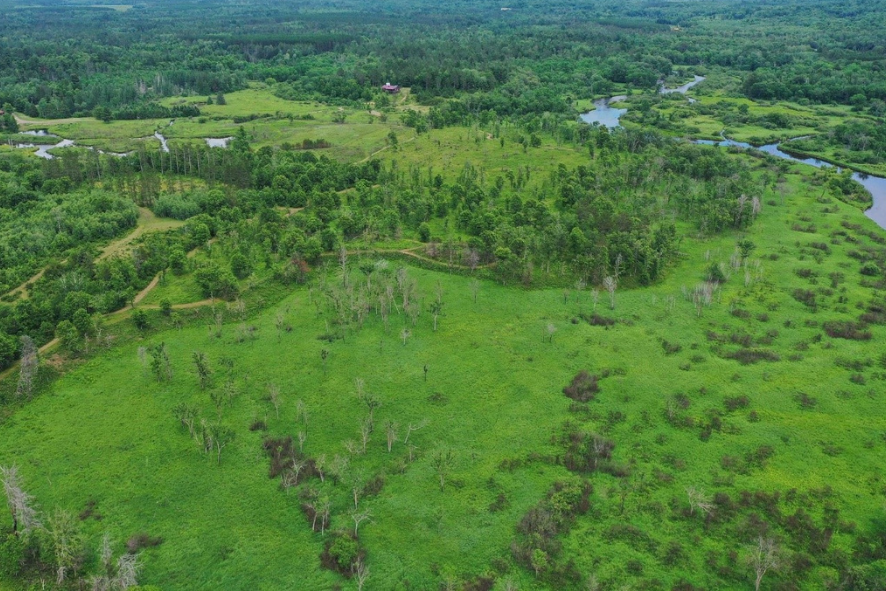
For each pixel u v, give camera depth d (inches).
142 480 3663.9
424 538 3297.2
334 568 3127.5
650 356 4854.8
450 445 3966.5
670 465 3774.6
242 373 4638.3
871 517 3366.1
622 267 5994.1
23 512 3186.5
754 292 5812.0
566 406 4301.2
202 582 3058.6
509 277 6003.9
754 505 3469.5
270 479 3688.5
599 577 3073.3
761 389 4429.1
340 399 4384.8
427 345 5017.2
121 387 4458.7
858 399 4286.4
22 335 4648.1
